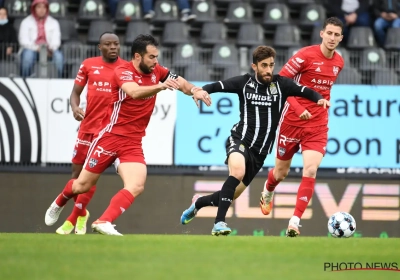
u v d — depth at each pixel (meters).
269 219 36.88
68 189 26.75
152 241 20.61
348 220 26.62
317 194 37.06
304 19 47.38
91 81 28.88
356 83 39.50
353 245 20.72
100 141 23.92
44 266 15.11
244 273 14.32
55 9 45.78
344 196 37.12
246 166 24.22
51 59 39.09
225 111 36.81
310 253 18.14
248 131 23.81
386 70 39.91
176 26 45.16
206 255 17.20
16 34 40.28
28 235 23.73
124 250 18.05
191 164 36.69
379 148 37.22
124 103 23.52
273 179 28.19
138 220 36.62
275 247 19.39
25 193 36.28
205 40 45.12
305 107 26.11
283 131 26.72
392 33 44.84
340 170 37.22
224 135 36.78
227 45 43.09
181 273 14.16
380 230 37.28
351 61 43.50
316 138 26.27
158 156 36.59
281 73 26.59
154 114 36.59
